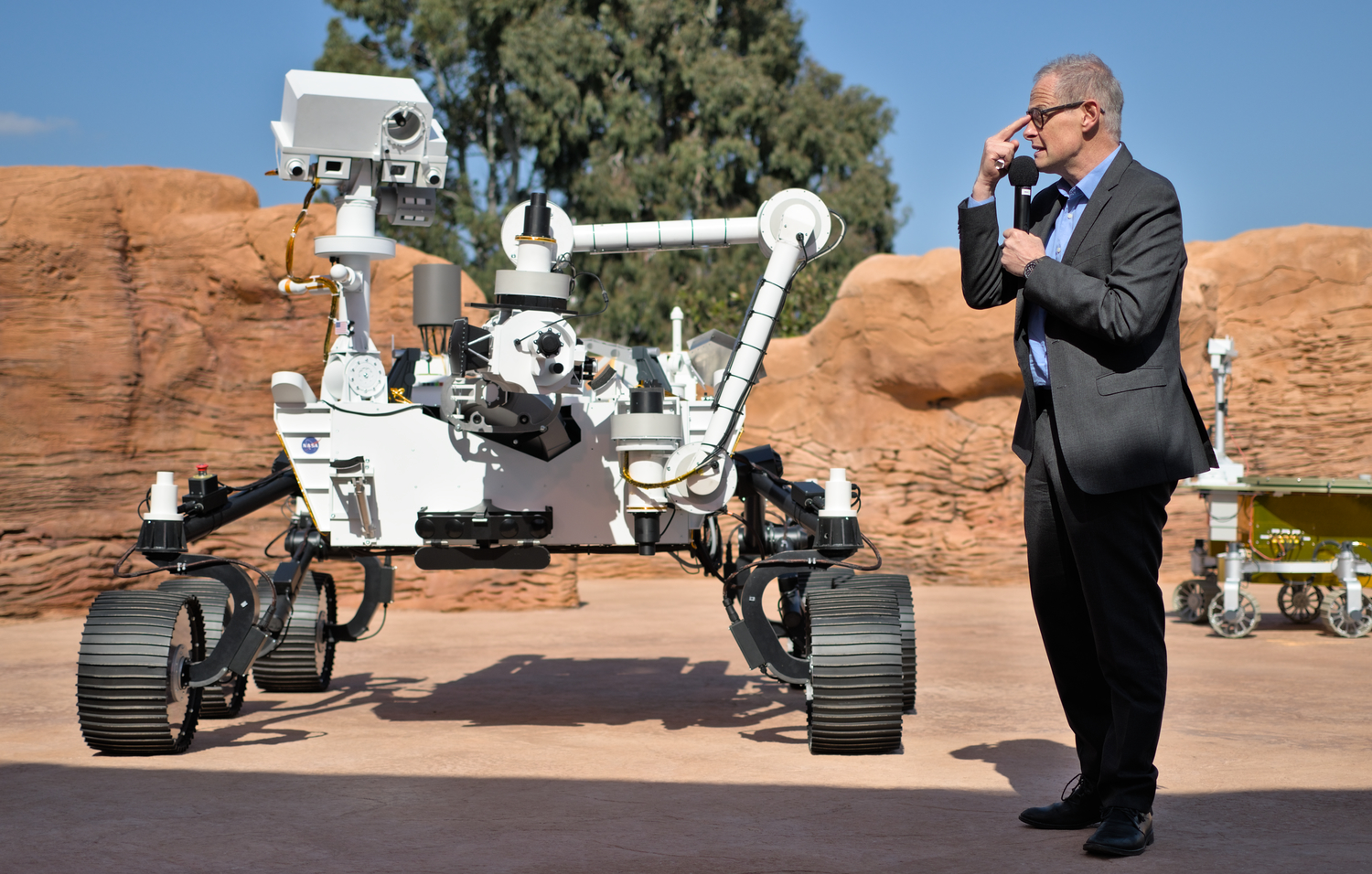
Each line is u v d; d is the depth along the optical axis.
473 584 13.97
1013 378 17.59
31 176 13.98
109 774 5.13
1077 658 4.13
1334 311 19.73
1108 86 4.01
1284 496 11.77
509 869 3.63
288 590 6.06
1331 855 3.68
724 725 6.43
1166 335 3.83
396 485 6.13
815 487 6.47
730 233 6.27
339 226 6.65
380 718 6.73
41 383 13.55
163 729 5.50
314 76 6.54
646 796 4.65
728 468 5.72
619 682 8.13
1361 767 5.16
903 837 4.00
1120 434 3.74
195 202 15.18
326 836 4.05
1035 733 6.11
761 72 40.25
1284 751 5.54
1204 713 6.69
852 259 37.94
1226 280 20.47
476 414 5.78
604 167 36.97
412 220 6.84
